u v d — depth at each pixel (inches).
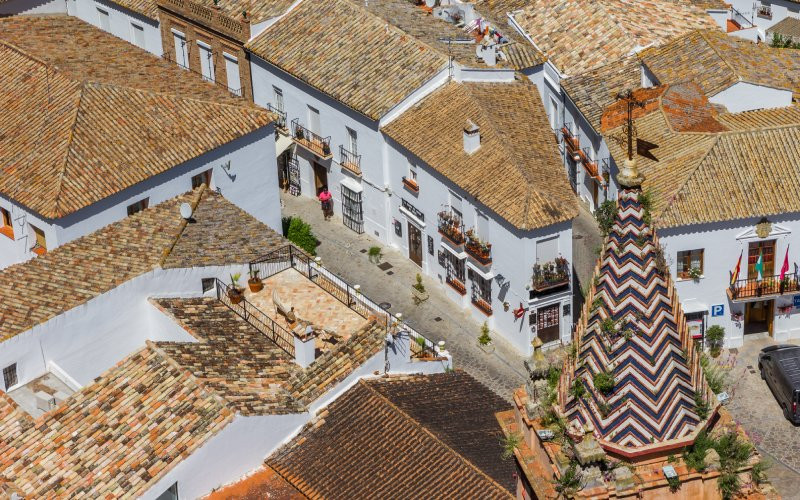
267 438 1653.5
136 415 1633.9
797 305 2257.6
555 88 2677.2
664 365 1151.0
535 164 2290.8
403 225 2514.8
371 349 1769.2
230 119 2310.5
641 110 2395.4
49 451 1606.8
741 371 2226.9
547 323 2255.2
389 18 2667.3
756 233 2187.5
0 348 1733.5
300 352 1743.4
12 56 2409.0
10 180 2160.4
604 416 1149.1
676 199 2174.0
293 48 2630.4
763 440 2074.3
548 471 1187.3
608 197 2477.9
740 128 2327.8
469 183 2262.6
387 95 2463.1
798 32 3021.7
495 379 2212.1
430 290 2437.3
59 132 2201.0
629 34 2667.3
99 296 1823.3
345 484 1592.0
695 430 1147.9
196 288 1924.2
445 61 2469.2
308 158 2691.9
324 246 2588.6
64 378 1780.3
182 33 2834.6
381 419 1673.2
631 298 1152.8
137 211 2203.5
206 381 1673.2
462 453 1592.0
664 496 1149.7
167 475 1562.5
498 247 2244.1
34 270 1903.3
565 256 2224.4
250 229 2043.6
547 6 2812.5
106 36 2596.0
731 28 3002.0
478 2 2933.1
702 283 2226.9
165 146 2229.3
